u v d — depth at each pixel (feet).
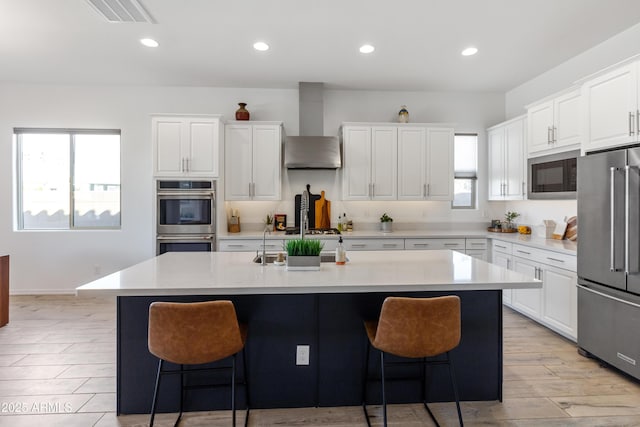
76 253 15.21
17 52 11.87
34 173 15.35
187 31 10.39
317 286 6.00
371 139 14.83
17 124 14.87
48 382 8.00
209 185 13.69
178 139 13.66
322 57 12.26
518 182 13.85
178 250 13.62
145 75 14.02
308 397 7.11
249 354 7.00
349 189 14.82
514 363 8.95
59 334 10.73
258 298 6.98
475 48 11.56
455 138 16.42
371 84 15.02
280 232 14.84
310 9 9.21
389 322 5.74
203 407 6.98
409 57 12.26
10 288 14.94
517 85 15.24
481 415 6.86
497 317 7.33
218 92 15.48
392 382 7.22
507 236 13.83
